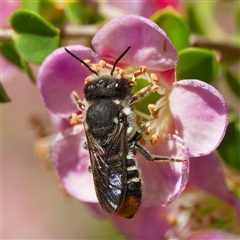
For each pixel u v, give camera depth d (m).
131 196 0.09
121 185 0.09
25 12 0.09
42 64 0.09
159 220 0.10
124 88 0.09
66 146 0.09
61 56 0.09
